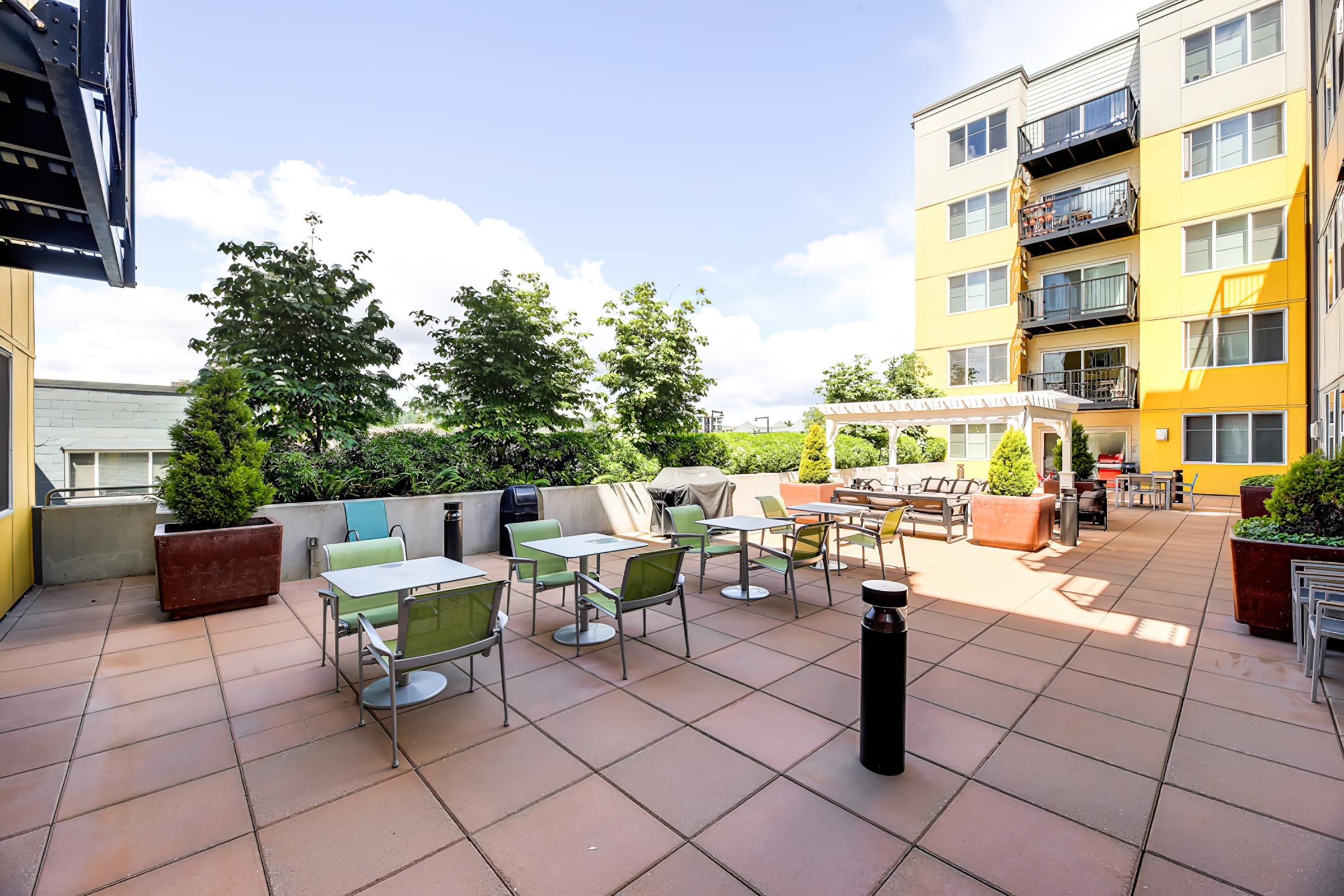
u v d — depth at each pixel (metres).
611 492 10.47
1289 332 14.50
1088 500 11.30
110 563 6.92
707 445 12.92
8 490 5.71
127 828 2.43
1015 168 19.12
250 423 6.24
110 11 3.14
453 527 7.74
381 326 8.76
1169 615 5.55
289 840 2.35
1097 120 17.55
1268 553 4.80
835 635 4.96
